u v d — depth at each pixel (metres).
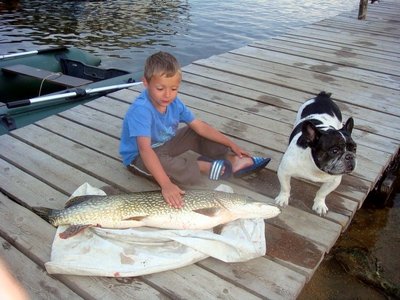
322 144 2.53
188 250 2.36
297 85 5.10
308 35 7.43
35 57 6.36
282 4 13.94
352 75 5.49
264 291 2.22
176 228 2.49
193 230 2.48
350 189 3.15
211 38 10.21
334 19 8.87
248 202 2.55
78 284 2.24
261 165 3.19
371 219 4.11
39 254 2.44
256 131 3.97
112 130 3.90
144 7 12.98
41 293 2.20
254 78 5.28
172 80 2.65
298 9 13.27
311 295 3.15
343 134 2.56
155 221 2.46
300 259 2.46
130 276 2.26
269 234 2.65
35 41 9.34
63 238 2.40
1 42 9.12
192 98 4.65
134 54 8.85
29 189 3.04
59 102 4.89
